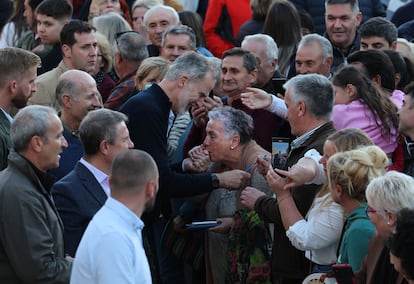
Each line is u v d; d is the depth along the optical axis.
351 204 9.19
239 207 11.38
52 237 9.30
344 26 15.20
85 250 8.30
